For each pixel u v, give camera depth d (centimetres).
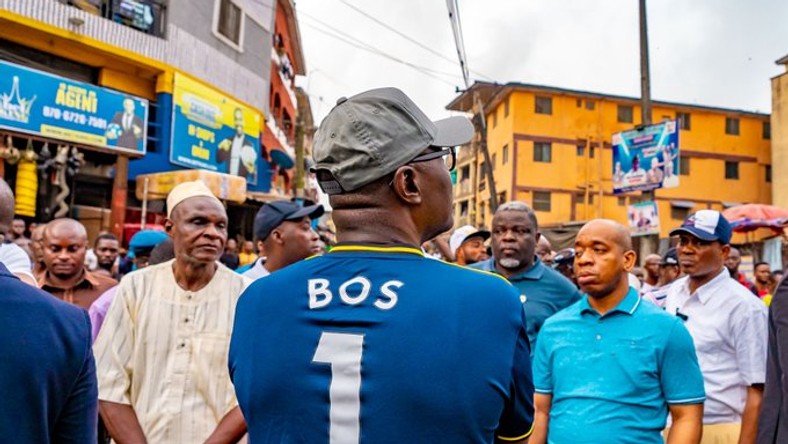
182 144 1452
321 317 130
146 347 275
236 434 267
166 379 271
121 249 1145
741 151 3466
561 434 288
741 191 3447
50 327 169
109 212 1255
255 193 1541
